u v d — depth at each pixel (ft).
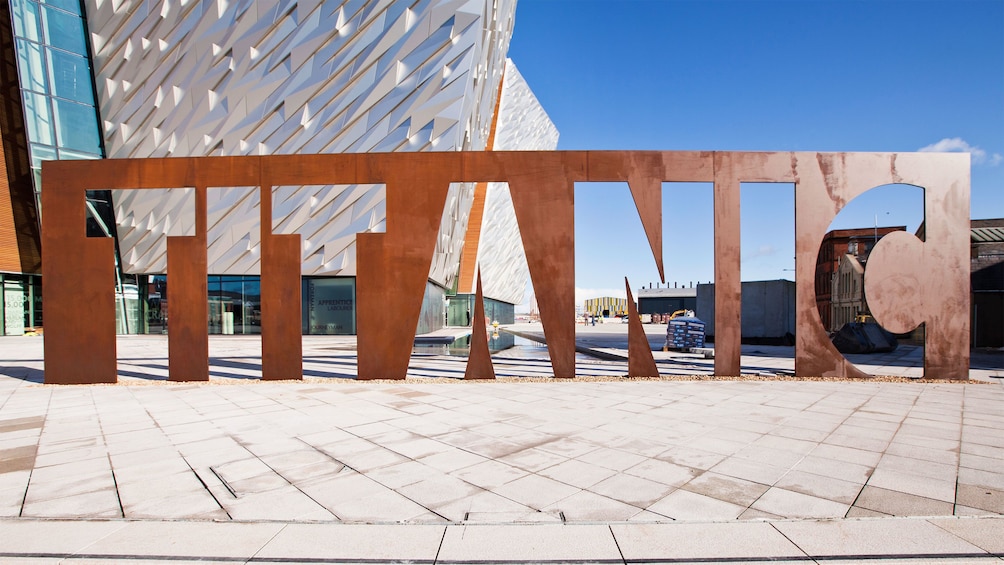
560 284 35.09
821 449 18.22
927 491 14.06
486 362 35.60
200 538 11.34
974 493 13.89
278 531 11.69
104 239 34.17
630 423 22.39
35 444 19.29
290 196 86.28
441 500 13.52
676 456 17.40
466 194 98.37
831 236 130.31
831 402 27.25
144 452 18.15
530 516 12.46
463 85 74.64
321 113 80.18
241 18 78.48
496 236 157.07
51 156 89.25
